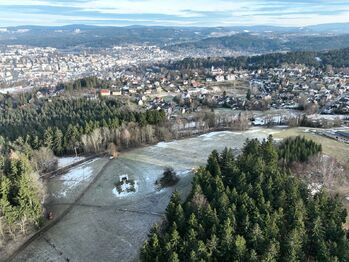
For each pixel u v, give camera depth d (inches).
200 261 1921.8
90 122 4896.7
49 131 4675.2
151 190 3538.4
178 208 2416.3
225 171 3223.4
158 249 2132.1
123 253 2556.6
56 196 3479.3
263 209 2416.3
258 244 2086.6
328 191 3080.7
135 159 4370.1
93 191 3567.9
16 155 3757.4
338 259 1979.6
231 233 2158.0
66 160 4436.5
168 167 4033.0
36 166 3941.9
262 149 3577.8
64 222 3004.4
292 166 3560.5
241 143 4936.0
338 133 5349.4
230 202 2539.4
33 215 2842.0
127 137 4805.6
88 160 4416.8
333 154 4247.0
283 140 4495.6
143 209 3181.6
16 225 2768.2
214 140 5123.0
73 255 2559.1
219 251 2069.4
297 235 2103.8
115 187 3631.9
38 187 3181.6
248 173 2947.8
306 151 3772.1
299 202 2440.9
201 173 3029.0
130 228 2878.9
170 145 4911.4
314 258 2100.1
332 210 2501.2
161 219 2886.3
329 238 2222.0
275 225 2186.3
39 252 2598.4
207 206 2411.4
